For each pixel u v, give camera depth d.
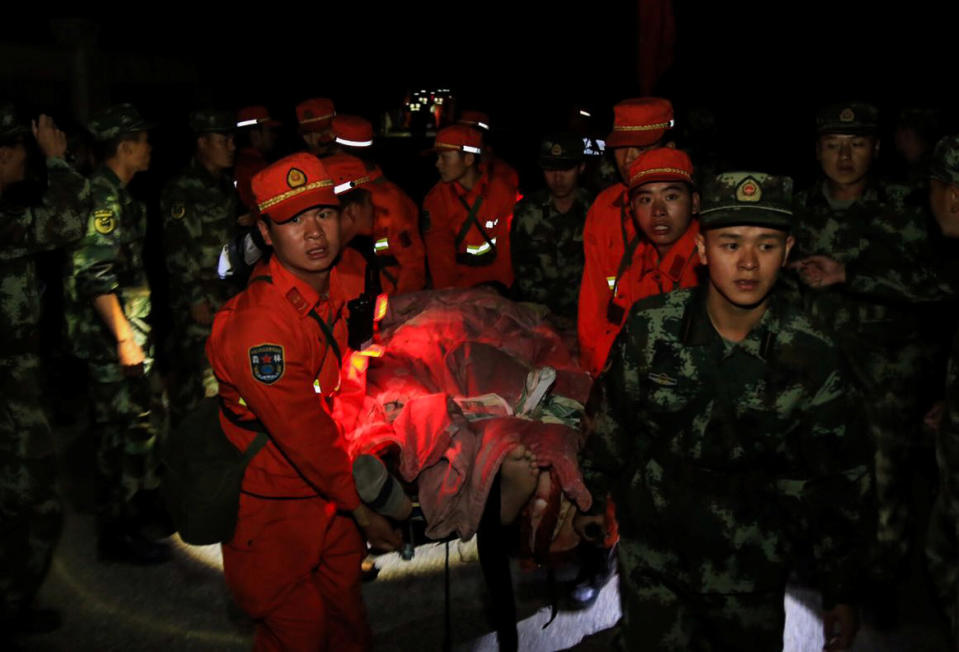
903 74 9.83
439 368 3.28
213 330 2.67
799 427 2.21
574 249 4.93
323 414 2.62
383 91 11.30
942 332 4.16
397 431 2.89
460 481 2.81
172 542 4.67
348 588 2.95
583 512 2.84
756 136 10.55
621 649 2.54
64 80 6.81
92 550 4.57
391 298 3.92
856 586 2.26
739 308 2.17
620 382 2.33
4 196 3.31
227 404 2.71
